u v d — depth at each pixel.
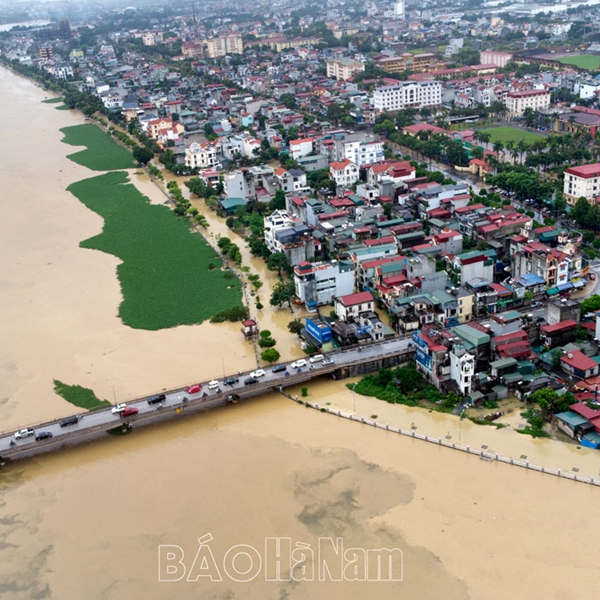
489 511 130.88
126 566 125.56
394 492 137.50
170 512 137.50
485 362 174.50
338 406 167.50
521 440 150.12
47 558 128.75
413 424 158.25
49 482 149.25
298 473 145.00
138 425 166.75
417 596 114.75
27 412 174.12
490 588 115.06
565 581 115.31
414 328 195.50
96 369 191.50
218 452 154.25
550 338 181.00
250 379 174.88
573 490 135.00
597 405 155.00
